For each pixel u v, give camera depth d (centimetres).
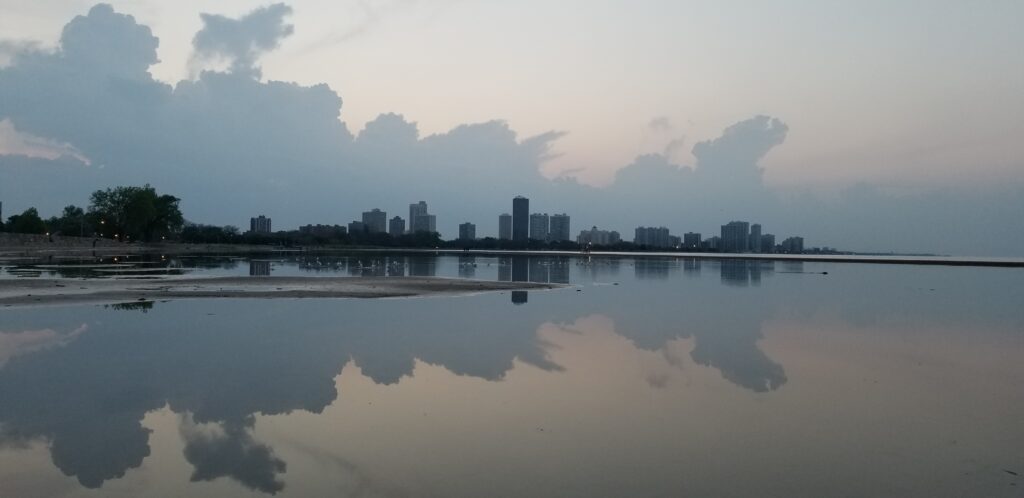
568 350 1995
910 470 990
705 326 2609
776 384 1562
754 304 3625
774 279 6569
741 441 1123
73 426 1164
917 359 1914
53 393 1392
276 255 13162
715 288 5000
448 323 2612
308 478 931
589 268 9025
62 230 18075
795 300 3941
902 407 1352
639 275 7088
